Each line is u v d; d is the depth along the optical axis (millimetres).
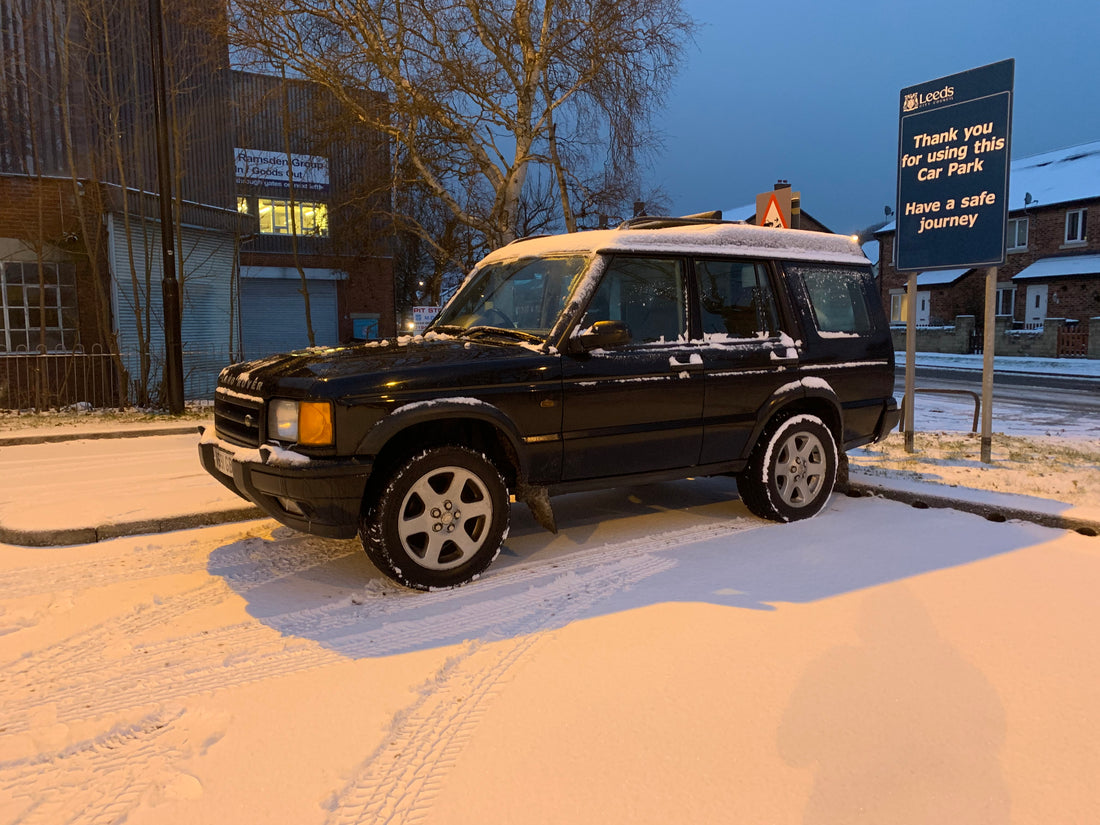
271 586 4449
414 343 4789
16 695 3219
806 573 4477
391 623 3877
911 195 7988
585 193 15516
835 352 5816
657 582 4371
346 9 13781
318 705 3080
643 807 2393
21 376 13930
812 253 5902
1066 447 8805
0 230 13781
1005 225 7293
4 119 13789
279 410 4191
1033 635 3598
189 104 17922
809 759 2631
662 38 14422
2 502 6535
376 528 4113
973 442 9133
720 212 6430
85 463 8570
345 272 25750
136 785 2590
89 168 14523
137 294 14195
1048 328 31156
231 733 2889
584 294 4742
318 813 2414
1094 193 34344
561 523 5719
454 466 4285
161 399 14297
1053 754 2646
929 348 36688
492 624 3846
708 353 5168
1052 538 5133
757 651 3447
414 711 3025
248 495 4441
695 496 6555
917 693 3062
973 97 7363
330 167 20203
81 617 4012
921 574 4441
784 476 5555
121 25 15562
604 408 4754
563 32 14188
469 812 2393
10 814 2441
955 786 2479
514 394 4441
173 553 5062
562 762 2641
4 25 13680
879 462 7598
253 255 24562
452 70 13656
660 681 3189
